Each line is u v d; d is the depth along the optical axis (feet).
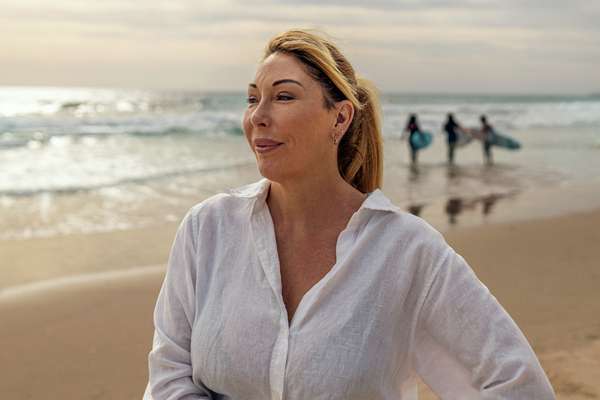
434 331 4.97
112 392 14.69
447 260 4.90
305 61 5.03
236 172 52.44
